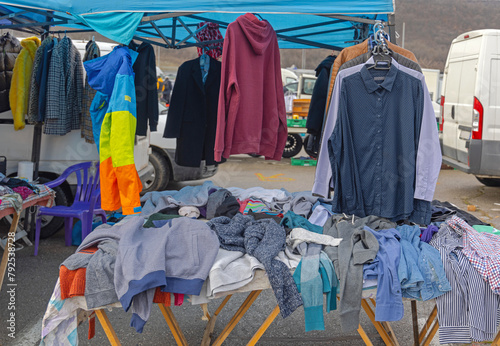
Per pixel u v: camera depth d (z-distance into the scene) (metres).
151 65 3.88
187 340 3.16
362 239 2.64
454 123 7.27
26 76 4.80
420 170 2.91
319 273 2.43
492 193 7.76
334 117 2.98
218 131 3.18
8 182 3.72
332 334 3.26
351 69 2.93
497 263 2.42
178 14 3.23
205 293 2.38
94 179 5.04
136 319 2.27
